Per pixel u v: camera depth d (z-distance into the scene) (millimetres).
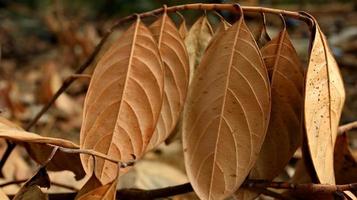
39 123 1924
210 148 822
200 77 841
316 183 866
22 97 2367
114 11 4535
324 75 829
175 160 1455
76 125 2018
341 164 943
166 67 868
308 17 843
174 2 2922
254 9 851
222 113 825
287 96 853
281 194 919
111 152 826
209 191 813
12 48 3918
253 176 864
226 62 832
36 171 792
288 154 858
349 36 3342
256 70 820
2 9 5023
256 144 812
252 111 817
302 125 835
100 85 839
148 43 845
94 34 3324
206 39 928
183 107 865
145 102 833
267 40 877
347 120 2018
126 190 938
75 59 2904
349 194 843
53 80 1825
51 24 3381
